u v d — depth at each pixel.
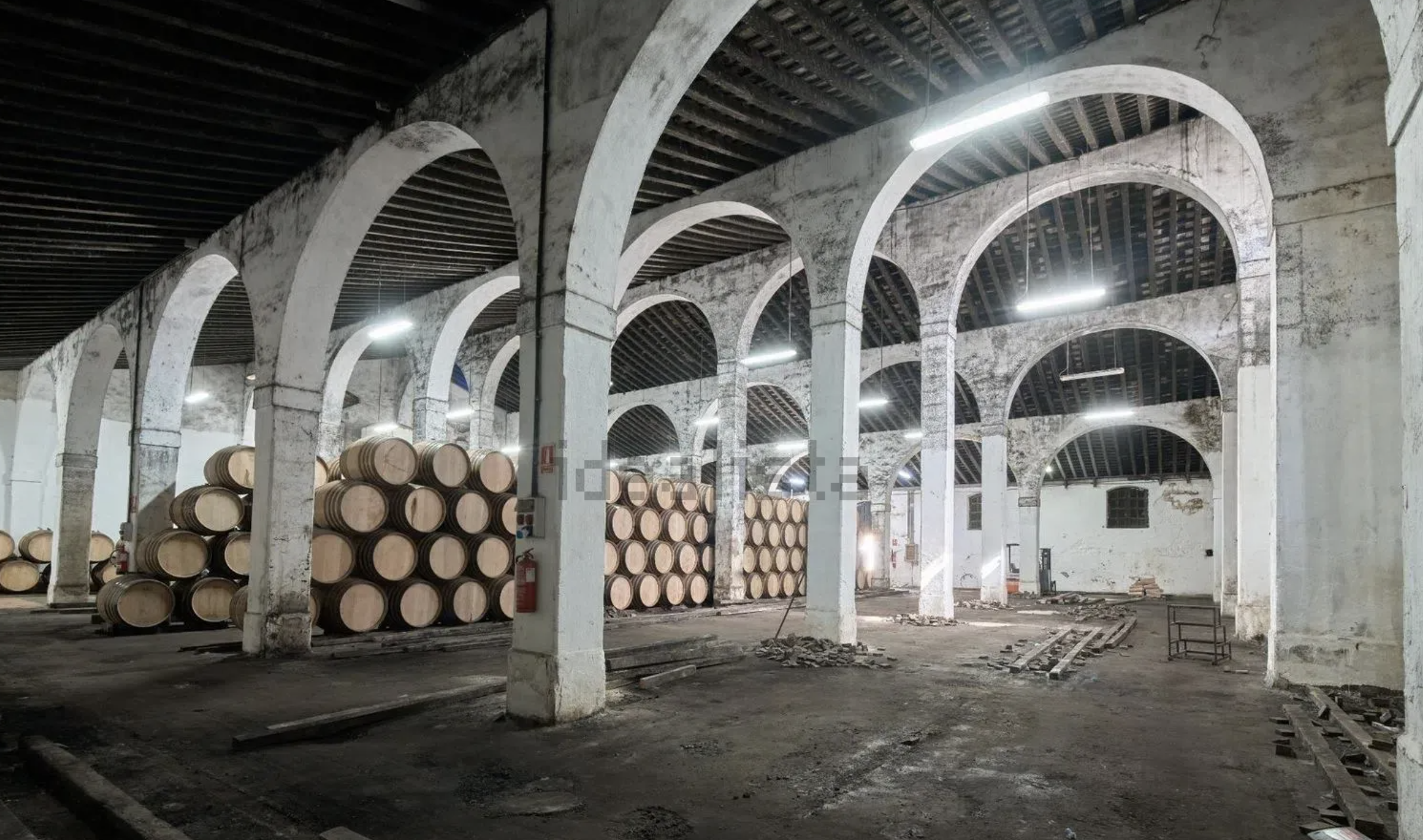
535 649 4.89
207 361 17.64
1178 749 4.32
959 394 19.17
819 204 8.53
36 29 5.29
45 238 8.98
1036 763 4.04
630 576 11.67
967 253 10.73
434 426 13.36
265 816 3.27
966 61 7.11
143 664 6.83
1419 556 2.45
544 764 3.98
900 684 6.18
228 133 6.81
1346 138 5.77
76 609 11.76
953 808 3.38
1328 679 5.65
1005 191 10.47
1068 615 12.88
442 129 6.28
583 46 5.11
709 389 19.31
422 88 6.27
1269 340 9.06
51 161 7.15
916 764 4.02
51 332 13.24
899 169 8.00
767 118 8.20
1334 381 5.72
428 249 11.26
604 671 5.13
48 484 15.96
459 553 8.98
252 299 7.95
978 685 6.20
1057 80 7.11
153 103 6.25
